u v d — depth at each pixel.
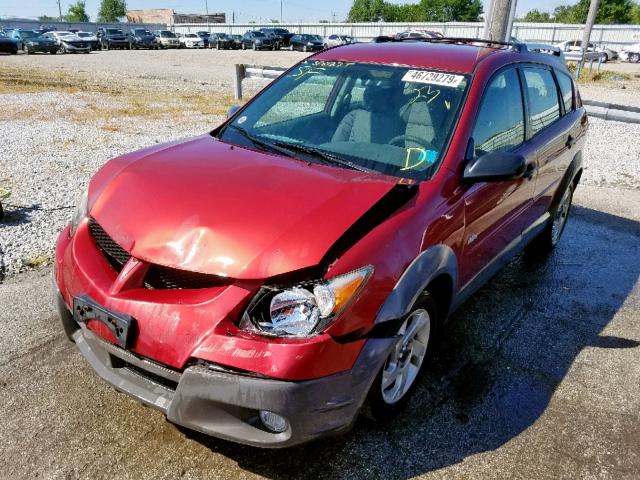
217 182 2.57
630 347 3.63
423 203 2.62
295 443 2.18
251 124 3.45
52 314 3.58
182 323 2.13
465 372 3.24
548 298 4.24
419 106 3.15
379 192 2.55
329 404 2.16
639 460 2.64
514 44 4.04
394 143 3.03
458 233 2.83
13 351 3.16
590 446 2.71
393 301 2.33
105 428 2.62
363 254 2.26
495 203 3.23
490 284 4.43
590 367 3.38
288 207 2.38
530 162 3.66
